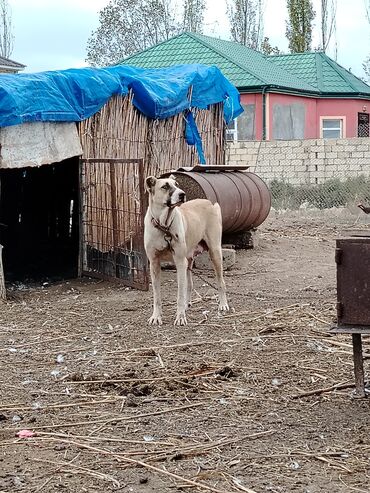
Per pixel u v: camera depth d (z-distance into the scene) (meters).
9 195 16.31
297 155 24.09
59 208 16.48
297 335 8.70
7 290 12.20
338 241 6.15
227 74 31.06
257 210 14.51
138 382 7.12
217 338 8.67
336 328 6.23
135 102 13.68
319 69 35.31
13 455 5.49
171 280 12.28
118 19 49.38
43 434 5.89
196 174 13.31
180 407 6.43
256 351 8.09
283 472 5.12
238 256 14.50
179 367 7.56
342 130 34.19
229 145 23.98
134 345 8.46
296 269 13.12
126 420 6.17
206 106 15.72
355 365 6.56
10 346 8.59
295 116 32.28
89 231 12.72
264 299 10.70
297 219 21.20
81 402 6.64
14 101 11.09
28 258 15.48
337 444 5.57
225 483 4.98
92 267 12.75
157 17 49.94
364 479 5.01
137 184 11.52
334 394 6.69
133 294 11.30
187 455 5.43
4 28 47.22
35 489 4.93
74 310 10.36
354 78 36.41
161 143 14.45
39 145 11.64
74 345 8.58
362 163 23.59
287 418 6.13
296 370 7.42
